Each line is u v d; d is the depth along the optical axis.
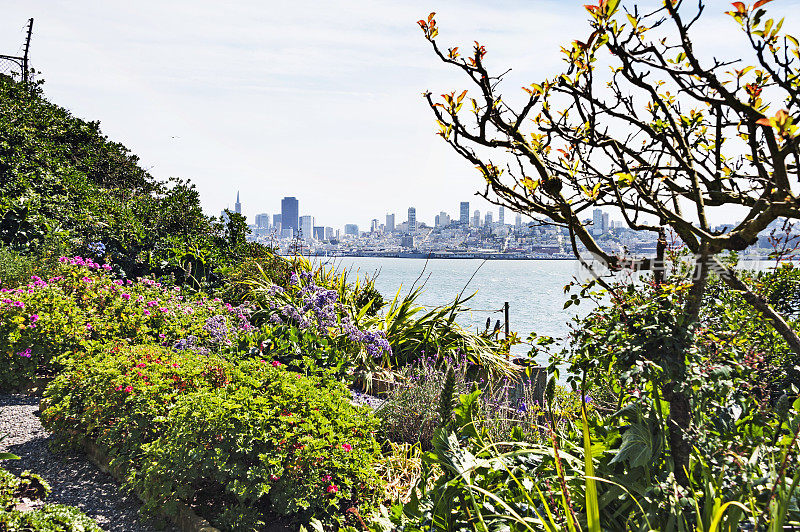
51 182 14.93
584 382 3.05
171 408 4.39
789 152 2.20
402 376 7.57
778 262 2.72
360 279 10.96
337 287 10.62
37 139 16.98
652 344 2.62
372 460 4.46
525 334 16.61
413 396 6.08
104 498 4.29
